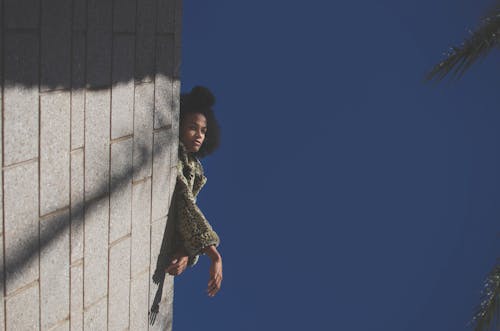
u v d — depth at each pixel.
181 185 4.28
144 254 4.02
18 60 2.91
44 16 3.03
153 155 3.96
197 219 4.27
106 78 3.47
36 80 3.02
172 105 4.09
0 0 2.80
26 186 3.05
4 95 2.87
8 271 3.02
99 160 3.49
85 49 3.29
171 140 4.13
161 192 4.10
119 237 3.75
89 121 3.38
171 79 4.05
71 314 3.44
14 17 2.87
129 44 3.62
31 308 3.17
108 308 3.75
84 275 3.50
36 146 3.07
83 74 3.30
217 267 4.26
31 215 3.10
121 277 3.83
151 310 4.22
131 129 3.72
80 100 3.30
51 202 3.21
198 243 4.26
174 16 4.00
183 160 4.37
